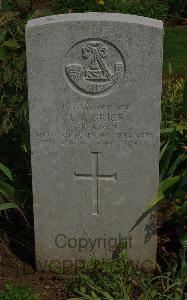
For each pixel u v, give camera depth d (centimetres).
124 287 220
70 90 215
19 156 267
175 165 247
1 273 237
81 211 232
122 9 489
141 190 228
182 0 535
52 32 207
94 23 206
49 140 221
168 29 503
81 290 225
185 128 262
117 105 216
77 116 218
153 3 517
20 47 280
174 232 248
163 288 220
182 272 218
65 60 211
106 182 227
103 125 219
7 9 320
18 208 241
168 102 303
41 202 231
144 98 215
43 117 218
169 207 239
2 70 285
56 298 228
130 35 207
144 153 222
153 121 218
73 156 224
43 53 210
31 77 213
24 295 221
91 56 210
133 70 212
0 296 221
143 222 232
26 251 248
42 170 226
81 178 227
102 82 213
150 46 208
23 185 250
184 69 415
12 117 279
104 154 223
